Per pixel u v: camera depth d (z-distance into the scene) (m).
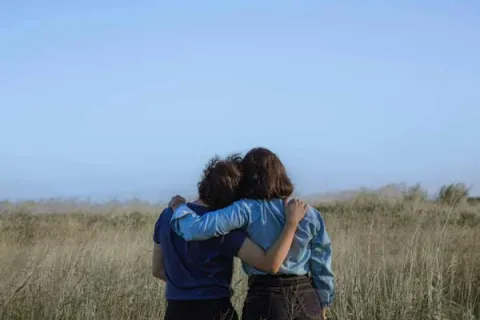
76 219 16.80
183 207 4.16
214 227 3.99
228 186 4.12
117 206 18.97
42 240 11.77
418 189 17.44
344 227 11.17
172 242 4.19
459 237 9.41
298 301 4.02
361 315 6.64
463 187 16.16
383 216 13.89
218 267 4.12
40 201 20.36
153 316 6.93
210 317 4.09
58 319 6.79
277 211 4.05
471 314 6.54
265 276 4.08
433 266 7.27
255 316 4.04
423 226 10.80
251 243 4.02
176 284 4.15
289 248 4.02
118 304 7.01
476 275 7.83
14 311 6.86
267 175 4.09
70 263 7.85
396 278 6.93
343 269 7.43
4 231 14.16
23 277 7.45
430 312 6.61
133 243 9.15
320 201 17.75
